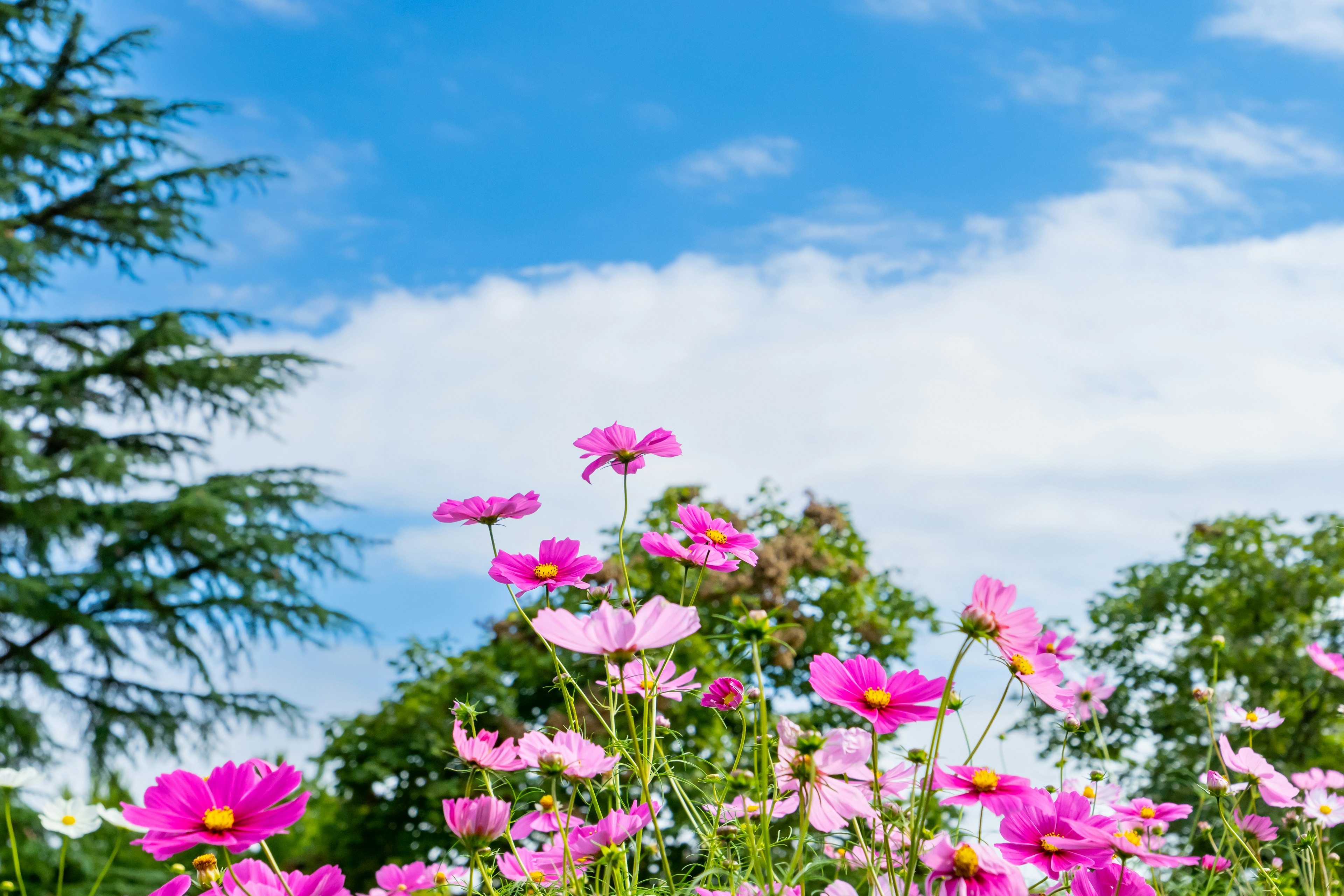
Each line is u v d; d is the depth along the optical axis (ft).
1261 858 6.21
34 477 29.99
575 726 4.32
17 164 33.19
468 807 3.62
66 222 35.45
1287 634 22.68
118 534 30.83
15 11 33.45
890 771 3.73
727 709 4.43
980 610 3.04
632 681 4.52
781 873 4.18
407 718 20.20
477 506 4.59
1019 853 3.37
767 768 3.06
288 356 34.63
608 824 3.96
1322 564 23.43
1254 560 23.75
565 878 3.83
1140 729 21.59
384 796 20.22
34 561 31.60
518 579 4.54
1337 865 5.98
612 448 4.51
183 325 34.35
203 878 3.56
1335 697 20.71
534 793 4.68
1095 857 3.32
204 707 31.68
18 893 21.77
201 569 32.58
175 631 30.96
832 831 3.26
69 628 30.96
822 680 3.16
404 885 4.80
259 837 2.95
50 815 5.18
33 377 34.40
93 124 35.81
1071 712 5.59
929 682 3.11
